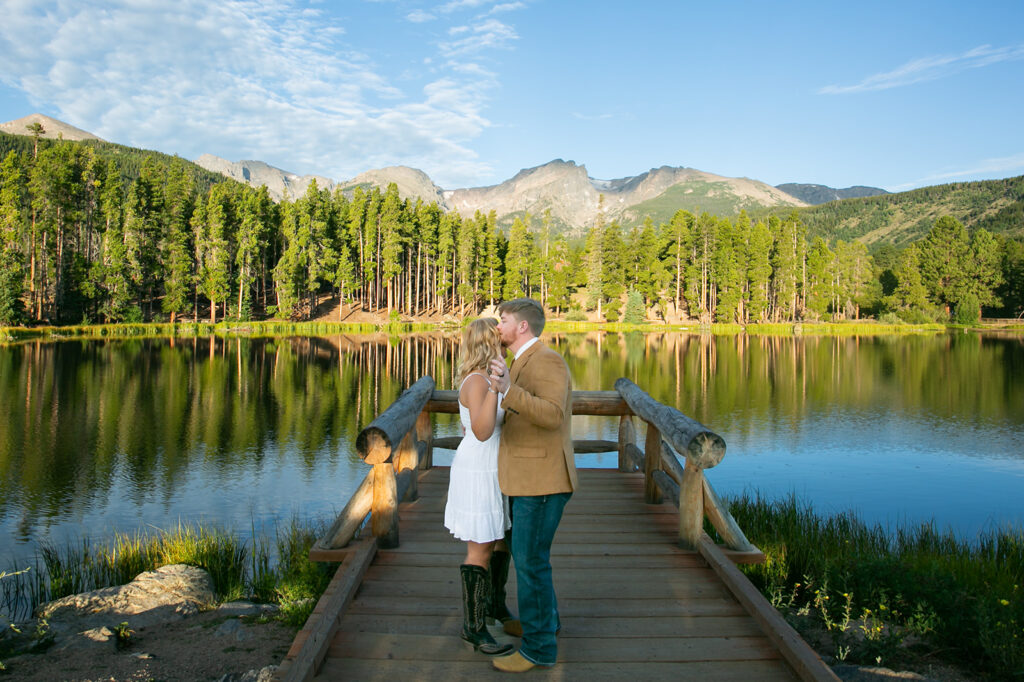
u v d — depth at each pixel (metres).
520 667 2.84
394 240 73.31
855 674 3.74
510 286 82.56
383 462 4.00
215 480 11.09
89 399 20.12
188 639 4.49
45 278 54.16
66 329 48.44
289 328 61.88
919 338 61.75
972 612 4.39
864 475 12.30
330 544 4.07
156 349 38.88
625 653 3.03
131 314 56.84
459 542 4.47
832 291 88.44
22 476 11.35
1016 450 14.73
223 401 20.08
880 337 63.34
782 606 5.01
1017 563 6.29
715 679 2.80
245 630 4.61
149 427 16.06
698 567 4.12
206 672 3.88
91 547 7.64
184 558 6.46
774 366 34.00
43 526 8.58
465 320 75.75
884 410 20.48
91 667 3.96
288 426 16.25
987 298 85.06
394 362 32.94
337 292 83.62
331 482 10.97
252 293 77.56
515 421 2.93
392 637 3.15
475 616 2.95
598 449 7.45
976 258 87.56
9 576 6.66
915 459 13.79
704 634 3.22
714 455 3.78
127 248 56.53
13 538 8.08
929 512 9.84
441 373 28.12
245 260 64.31
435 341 50.44
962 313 81.69
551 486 2.85
